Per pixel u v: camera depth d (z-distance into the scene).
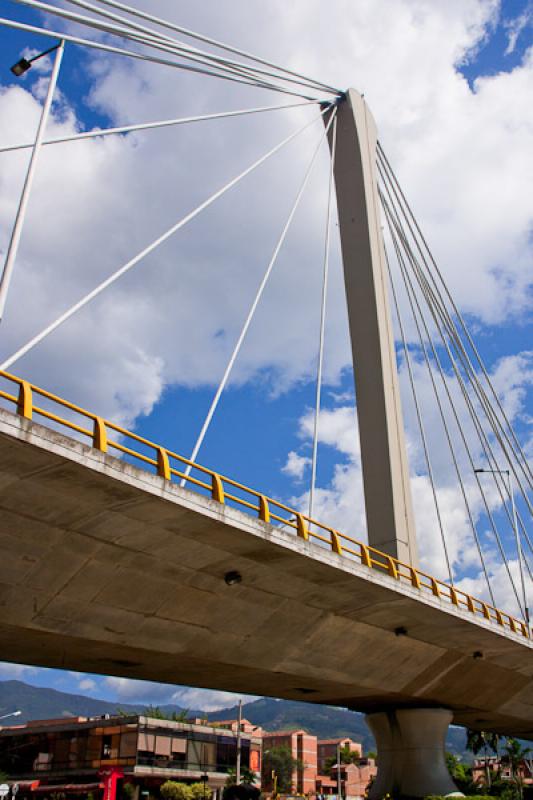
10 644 23.55
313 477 35.06
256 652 27.66
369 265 46.62
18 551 18.61
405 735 40.25
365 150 50.62
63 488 17.64
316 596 26.86
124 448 19.02
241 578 23.95
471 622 32.09
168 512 19.52
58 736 64.56
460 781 81.12
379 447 42.34
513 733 59.50
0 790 53.28
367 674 33.31
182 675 31.03
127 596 21.86
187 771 63.12
